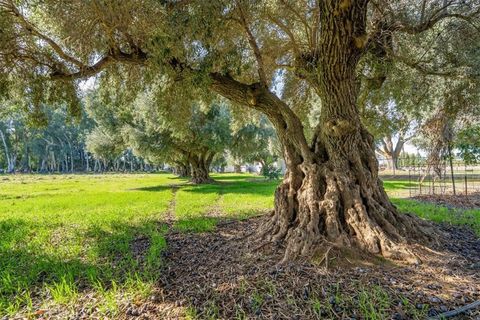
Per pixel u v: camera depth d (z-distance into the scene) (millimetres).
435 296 2420
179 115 6836
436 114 9016
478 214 6309
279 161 33500
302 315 2299
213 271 3346
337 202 3926
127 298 2762
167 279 3211
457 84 5902
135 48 4645
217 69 4602
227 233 5207
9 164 47906
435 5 4781
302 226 3803
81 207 9742
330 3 3541
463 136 9289
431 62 5531
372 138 4617
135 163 67438
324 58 3947
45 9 4184
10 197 13531
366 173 4234
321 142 4539
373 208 3969
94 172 58281
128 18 3857
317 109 9789
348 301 2412
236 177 32031
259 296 2598
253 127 19734
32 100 5543
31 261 4055
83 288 3113
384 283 2662
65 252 4445
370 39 4551
